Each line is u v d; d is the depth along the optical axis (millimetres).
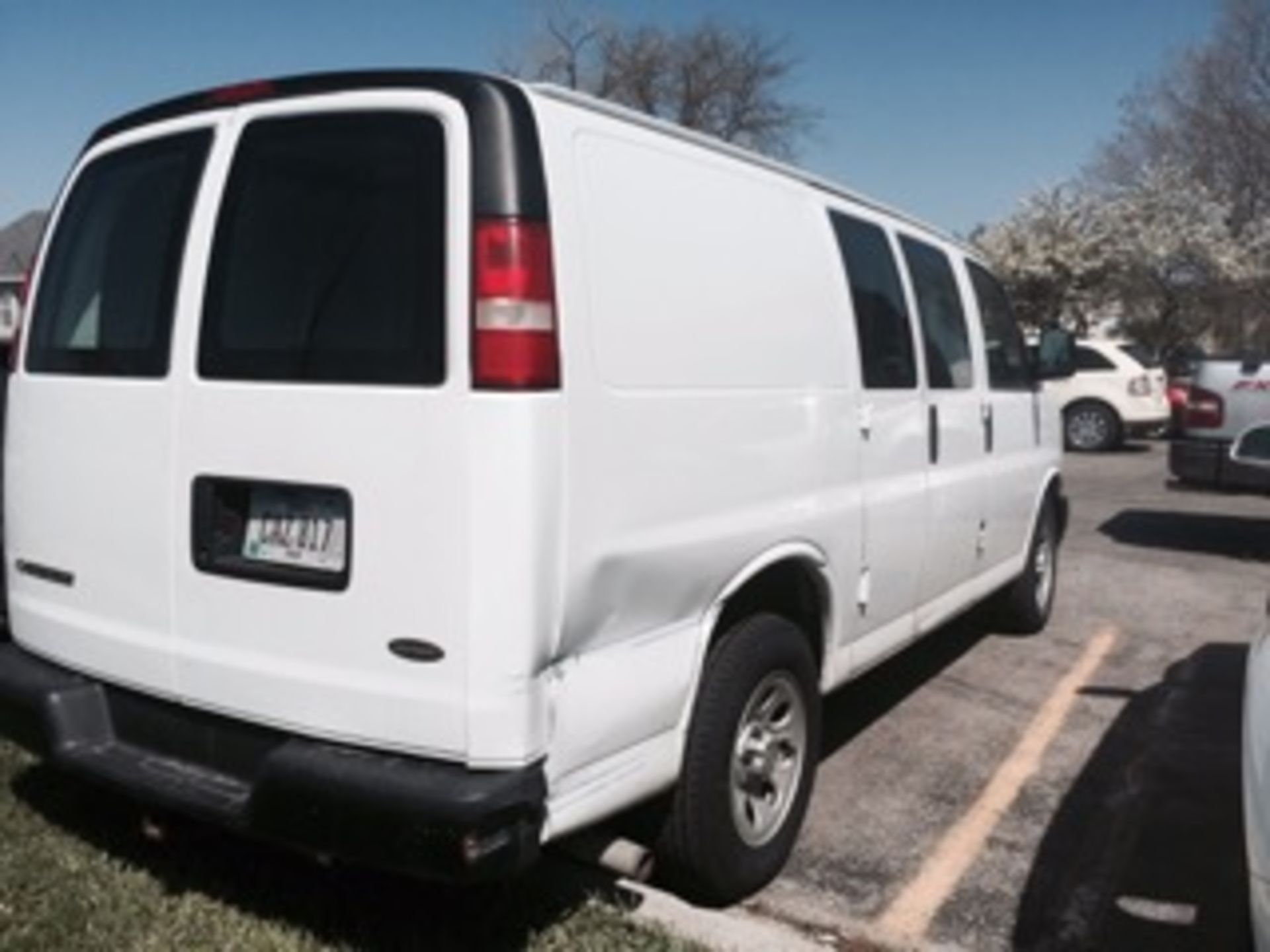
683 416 3254
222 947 3199
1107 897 3814
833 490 4066
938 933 3574
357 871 3637
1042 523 6852
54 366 3557
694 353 3322
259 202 3119
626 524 3055
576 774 2980
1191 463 9180
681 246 3322
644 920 3400
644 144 3277
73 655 3514
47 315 3637
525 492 2742
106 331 3406
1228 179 41406
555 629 2838
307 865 3684
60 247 3664
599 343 2967
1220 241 33344
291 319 3008
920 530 4816
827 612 4109
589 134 3072
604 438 2965
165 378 3203
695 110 47875
